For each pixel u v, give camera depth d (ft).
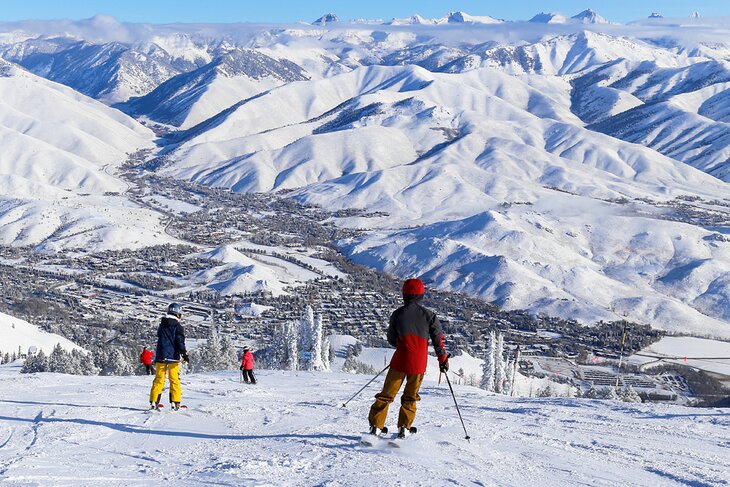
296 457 24.18
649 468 25.26
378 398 26.30
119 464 23.94
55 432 30.55
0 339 313.32
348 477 21.40
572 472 23.88
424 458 24.39
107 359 207.72
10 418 35.35
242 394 53.06
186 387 59.88
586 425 36.45
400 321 25.61
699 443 31.48
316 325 199.52
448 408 45.39
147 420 34.24
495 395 65.00
